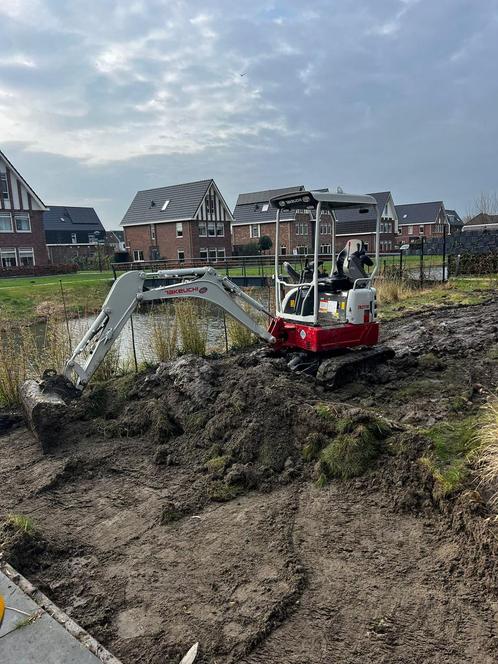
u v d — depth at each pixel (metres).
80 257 46.22
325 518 3.87
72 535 3.93
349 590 3.10
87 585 3.33
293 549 3.53
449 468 3.93
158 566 3.48
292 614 2.95
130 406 6.05
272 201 7.20
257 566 3.38
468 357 8.20
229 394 5.54
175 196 42.75
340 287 7.38
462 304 13.93
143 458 5.21
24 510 4.35
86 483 4.81
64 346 8.12
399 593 3.05
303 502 4.12
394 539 3.55
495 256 19.92
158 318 9.39
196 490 4.44
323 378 6.59
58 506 4.40
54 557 3.65
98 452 5.36
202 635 2.84
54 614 2.88
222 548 3.62
